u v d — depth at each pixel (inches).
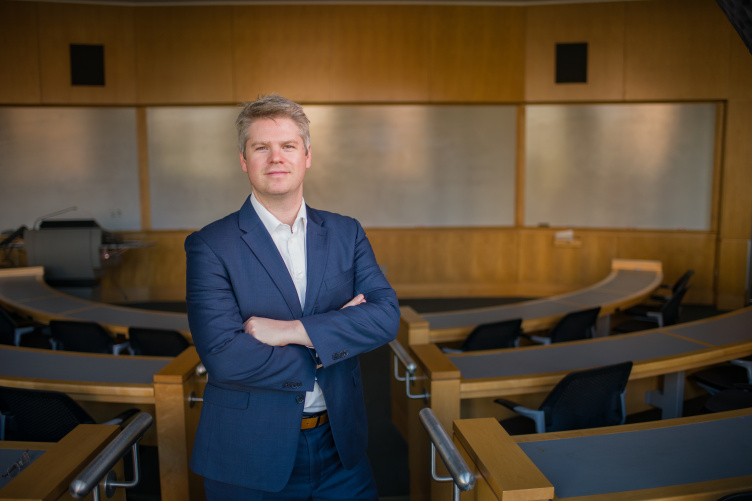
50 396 81.6
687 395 134.3
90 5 262.7
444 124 281.9
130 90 268.2
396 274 286.7
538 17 271.4
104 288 276.1
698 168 267.4
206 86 269.3
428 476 89.5
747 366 109.7
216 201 279.7
